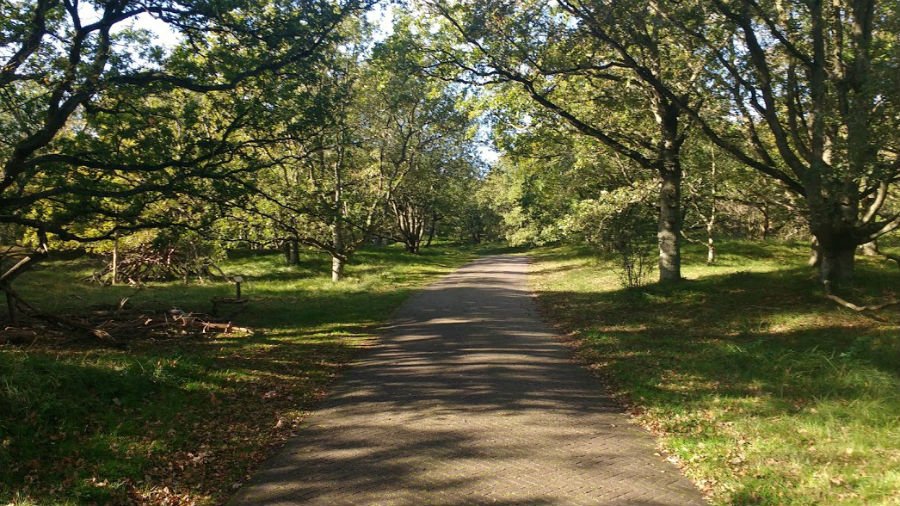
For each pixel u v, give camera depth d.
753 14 13.09
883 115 11.52
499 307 17.77
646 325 13.59
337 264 26.64
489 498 5.11
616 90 18.77
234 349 11.48
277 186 15.59
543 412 7.57
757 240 35.47
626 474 5.62
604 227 19.22
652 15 13.88
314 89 16.98
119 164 10.66
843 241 13.99
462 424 7.11
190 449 6.40
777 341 11.03
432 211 55.75
